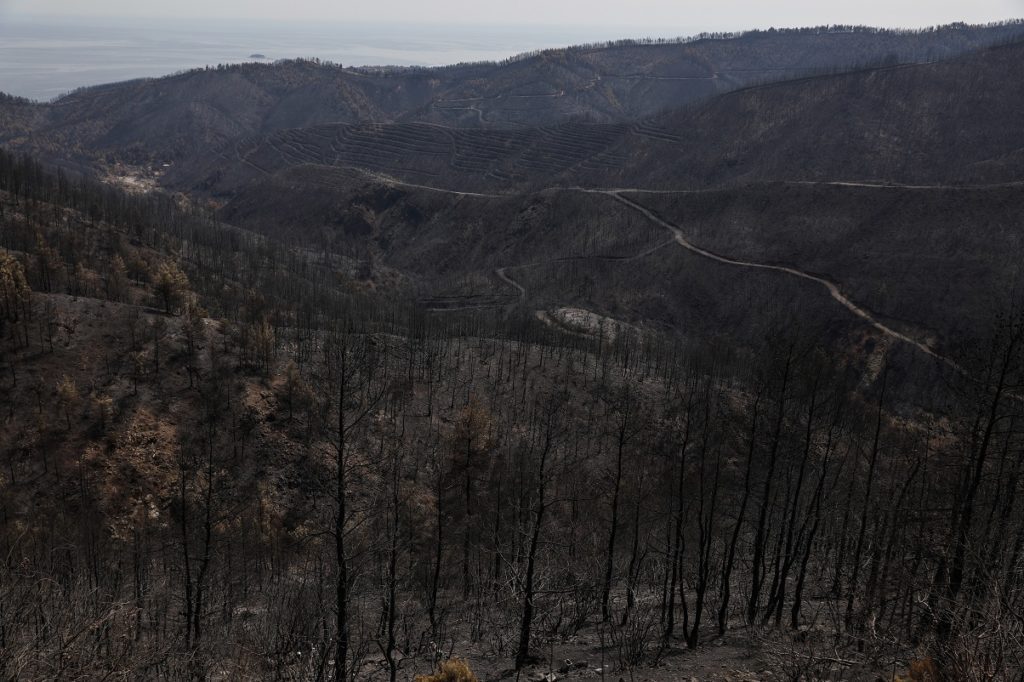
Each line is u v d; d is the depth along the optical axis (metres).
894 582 40.16
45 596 42.16
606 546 52.12
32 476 97.31
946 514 37.25
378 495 45.81
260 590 62.41
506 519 61.25
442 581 58.66
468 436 72.38
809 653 32.47
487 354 153.12
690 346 183.88
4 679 29.48
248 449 105.31
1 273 119.38
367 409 35.78
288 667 38.22
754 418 44.56
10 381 110.75
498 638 44.00
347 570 33.97
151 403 112.94
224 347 131.50
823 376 48.56
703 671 35.53
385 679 38.91
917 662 27.44
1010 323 34.22
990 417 34.25
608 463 89.88
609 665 37.22
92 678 32.66
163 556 64.31
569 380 139.38
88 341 123.94
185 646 43.91
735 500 48.41
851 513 51.25
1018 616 24.08
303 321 171.75
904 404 101.69
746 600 51.66
